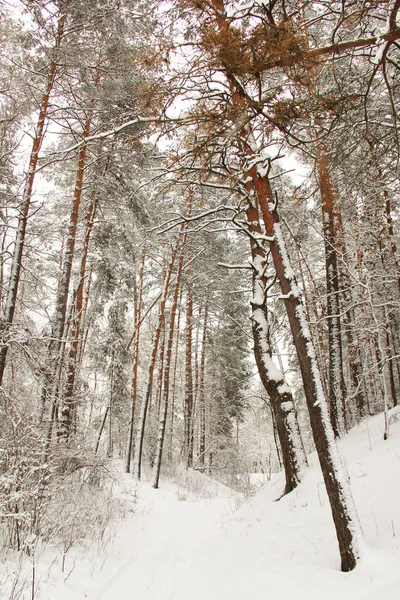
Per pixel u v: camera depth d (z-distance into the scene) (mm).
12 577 3984
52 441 7793
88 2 8711
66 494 7297
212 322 25984
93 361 18375
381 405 15828
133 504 11164
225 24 3750
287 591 3910
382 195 9109
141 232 13938
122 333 19562
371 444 8508
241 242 17891
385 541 4219
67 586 4246
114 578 5012
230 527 7668
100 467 9922
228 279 18500
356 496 5938
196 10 4203
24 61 9180
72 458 8867
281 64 3771
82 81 9742
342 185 6297
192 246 18781
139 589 4668
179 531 8883
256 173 6176
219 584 4758
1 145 7598
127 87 6902
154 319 26094
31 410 7871
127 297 19375
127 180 12578
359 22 4012
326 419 4527
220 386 24750
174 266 19000
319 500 6379
